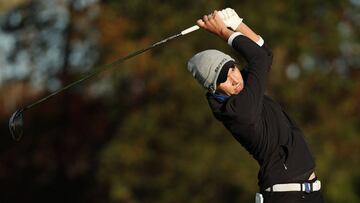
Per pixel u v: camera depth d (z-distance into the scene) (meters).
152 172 83.75
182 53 82.00
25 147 95.00
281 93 84.44
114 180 83.62
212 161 80.12
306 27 86.06
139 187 84.19
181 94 82.00
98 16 87.81
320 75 86.06
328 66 88.62
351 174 83.50
